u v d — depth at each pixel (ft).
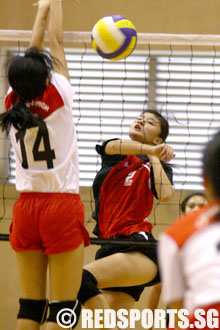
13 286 41.39
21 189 19.20
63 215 18.75
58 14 21.80
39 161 19.03
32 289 19.27
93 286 21.06
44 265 19.51
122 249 23.44
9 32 25.67
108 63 43.62
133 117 43.29
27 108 19.20
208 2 43.86
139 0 43.91
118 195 24.34
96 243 22.70
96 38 23.80
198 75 43.34
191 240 11.64
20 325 18.90
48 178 18.90
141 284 23.25
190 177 42.09
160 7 43.80
